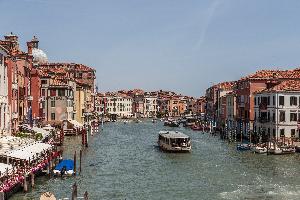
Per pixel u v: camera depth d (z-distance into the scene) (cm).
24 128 5662
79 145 6750
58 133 7438
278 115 6038
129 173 4369
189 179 4006
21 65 6022
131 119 19338
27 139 4634
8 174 3145
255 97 6981
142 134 10031
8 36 6875
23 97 6066
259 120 6656
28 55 6769
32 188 3459
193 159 5303
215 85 12756
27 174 3475
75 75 13425
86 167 4694
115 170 4541
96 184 3806
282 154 5469
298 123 6034
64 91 8700
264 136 6475
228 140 7631
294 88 6075
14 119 5397
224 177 4047
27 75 6444
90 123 10806
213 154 5725
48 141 5703
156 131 11200
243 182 3781
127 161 5225
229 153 5788
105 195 3416
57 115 8669
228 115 9362
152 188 3653
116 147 6819
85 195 2752
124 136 9319
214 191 3469
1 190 2856
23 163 3591
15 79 5469
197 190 3531
